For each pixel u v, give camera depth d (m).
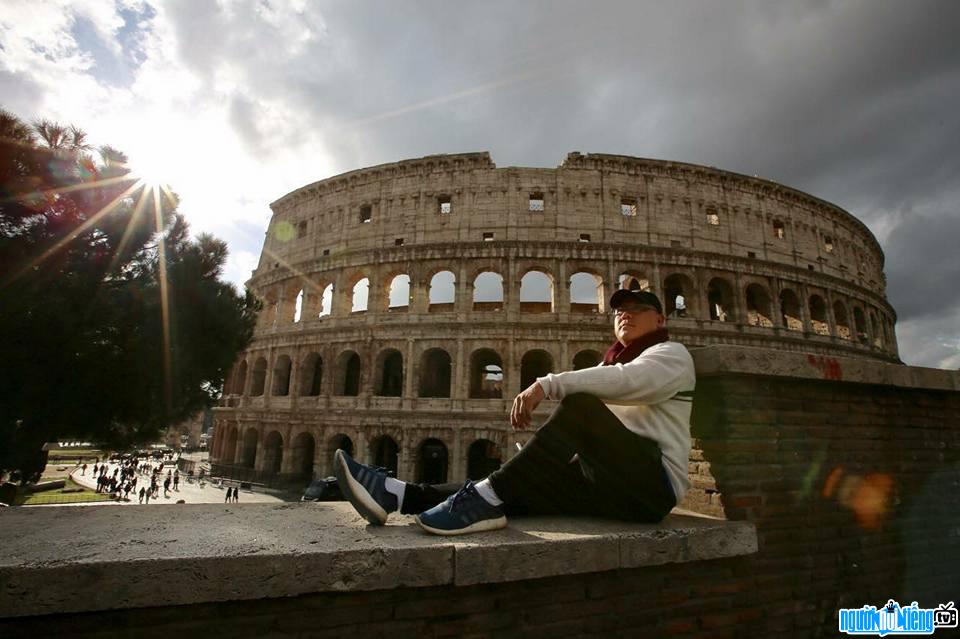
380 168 58.56
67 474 75.62
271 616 4.05
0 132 17.09
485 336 49.19
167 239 23.97
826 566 6.88
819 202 62.50
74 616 3.63
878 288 71.25
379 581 4.16
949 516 8.50
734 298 53.06
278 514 5.63
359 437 49.50
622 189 55.22
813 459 7.28
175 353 22.11
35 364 18.11
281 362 58.38
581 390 5.19
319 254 60.38
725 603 5.91
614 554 4.99
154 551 3.93
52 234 18.81
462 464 46.41
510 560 4.56
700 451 7.06
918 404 8.84
